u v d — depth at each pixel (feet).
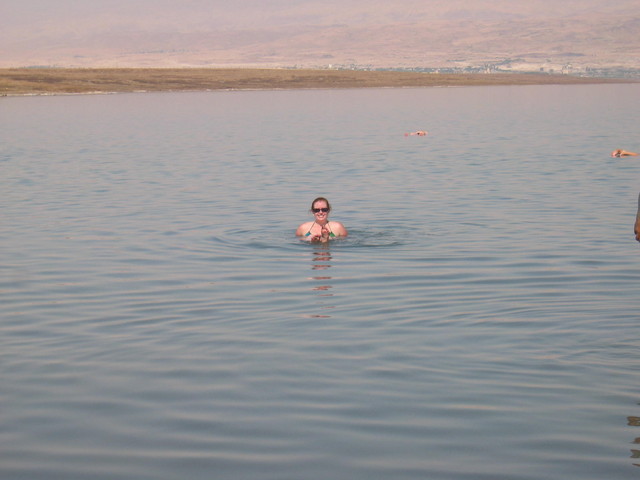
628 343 28.76
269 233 52.08
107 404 24.38
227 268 42.47
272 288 38.01
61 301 36.11
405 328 31.35
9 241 50.16
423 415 23.11
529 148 108.47
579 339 29.35
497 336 29.99
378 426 22.47
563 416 22.85
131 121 168.45
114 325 32.42
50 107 221.05
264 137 129.39
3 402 24.63
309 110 206.59
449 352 28.35
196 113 194.70
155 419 23.24
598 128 144.25
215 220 56.95
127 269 42.42
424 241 49.01
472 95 304.91
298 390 25.14
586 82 498.69
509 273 40.34
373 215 58.59
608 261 42.65
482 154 101.45
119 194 69.77
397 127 149.79
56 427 22.85
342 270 41.60
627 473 19.66
